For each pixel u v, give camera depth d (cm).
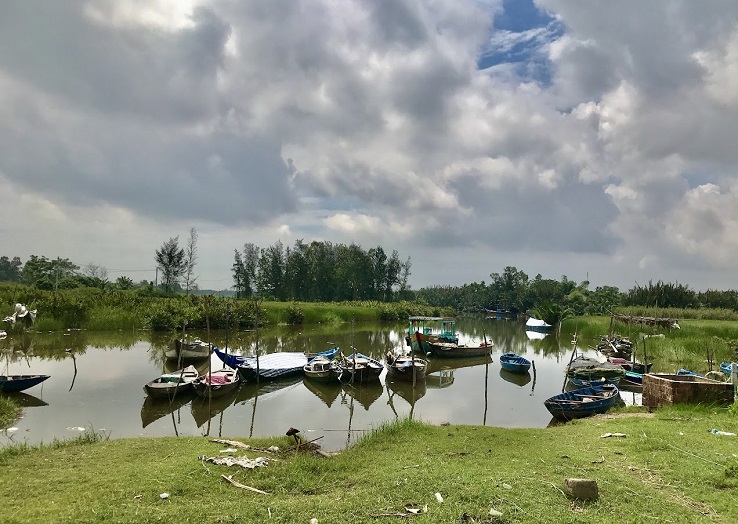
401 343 4766
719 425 1370
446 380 2986
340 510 776
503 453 1149
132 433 1664
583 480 840
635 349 3472
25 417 1822
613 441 1245
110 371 2762
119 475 956
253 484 927
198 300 5522
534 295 12050
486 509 780
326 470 1017
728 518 775
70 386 2358
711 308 7562
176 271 7662
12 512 767
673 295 7956
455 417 2016
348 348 4300
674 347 3684
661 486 917
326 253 10756
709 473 965
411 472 962
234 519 743
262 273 10081
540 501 814
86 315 4366
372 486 902
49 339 3888
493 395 2523
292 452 1193
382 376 3039
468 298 14525
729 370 2827
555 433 1416
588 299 10400
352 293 11062
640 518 759
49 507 784
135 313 4628
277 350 4031
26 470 1010
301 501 827
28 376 2183
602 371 2944
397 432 1366
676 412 1568
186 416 1942
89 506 791
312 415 2011
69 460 1088
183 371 2430
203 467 995
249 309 5356
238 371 2692
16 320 4025
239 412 2052
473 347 3956
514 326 8381
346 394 2498
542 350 4656
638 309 7012
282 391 2547
